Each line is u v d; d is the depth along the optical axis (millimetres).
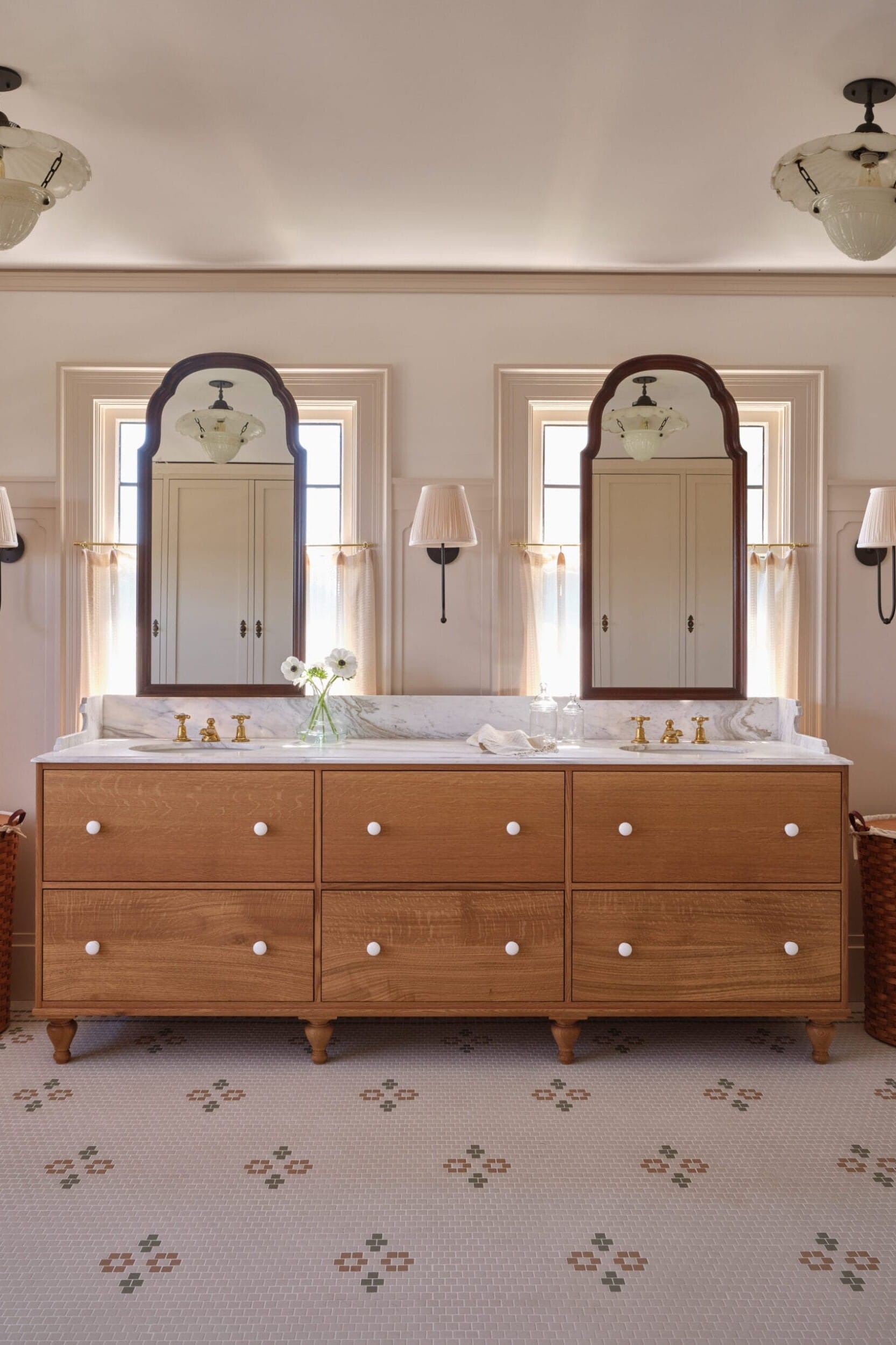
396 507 3164
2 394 3146
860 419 3178
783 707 3068
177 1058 2623
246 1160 2055
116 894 2545
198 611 3094
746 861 2557
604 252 3037
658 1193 1934
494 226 2865
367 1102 2340
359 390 3172
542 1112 2297
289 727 3092
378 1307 1581
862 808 3178
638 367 3121
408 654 3164
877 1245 1758
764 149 2445
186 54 2045
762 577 3182
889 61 2082
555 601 3182
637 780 2557
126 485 3209
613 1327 1537
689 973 2549
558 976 2547
